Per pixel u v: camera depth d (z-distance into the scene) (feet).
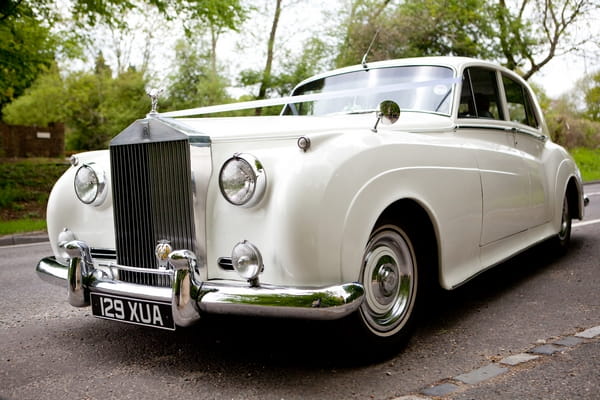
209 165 9.31
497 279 15.84
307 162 8.63
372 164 9.21
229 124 10.18
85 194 10.98
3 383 9.46
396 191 9.55
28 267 20.77
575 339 10.53
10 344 11.57
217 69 72.69
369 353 9.60
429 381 8.84
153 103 10.43
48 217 11.70
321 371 9.44
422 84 12.41
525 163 14.88
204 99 70.03
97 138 89.92
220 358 10.23
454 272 11.32
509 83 15.75
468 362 9.63
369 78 14.40
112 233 10.93
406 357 9.98
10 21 46.21
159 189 9.61
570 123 94.12
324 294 8.13
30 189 50.72
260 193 8.68
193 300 8.73
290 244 8.38
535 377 8.81
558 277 15.74
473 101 13.58
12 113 93.20
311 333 11.40
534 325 11.60
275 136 9.59
